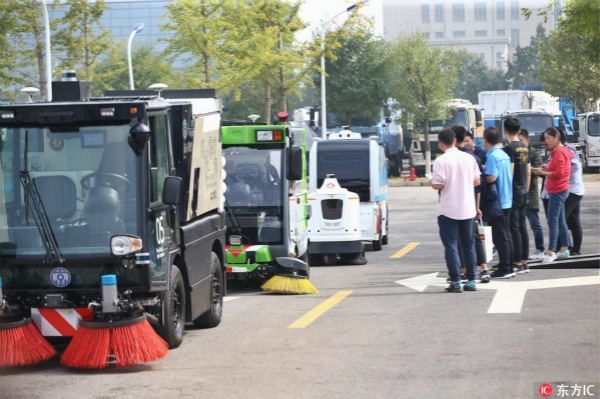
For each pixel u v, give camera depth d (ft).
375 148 81.51
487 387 28.12
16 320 34.40
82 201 33.83
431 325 39.32
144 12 435.12
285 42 137.59
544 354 32.45
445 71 216.54
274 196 57.47
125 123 34.04
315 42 140.15
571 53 235.20
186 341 38.75
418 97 212.64
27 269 33.83
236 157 57.98
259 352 35.29
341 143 82.43
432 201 147.95
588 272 54.95
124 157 33.94
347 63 221.87
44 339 34.14
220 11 134.00
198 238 40.32
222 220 45.60
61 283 33.71
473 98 325.21
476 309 43.09
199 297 40.04
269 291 55.83
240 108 208.85
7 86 133.80
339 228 70.59
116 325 32.48
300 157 56.13
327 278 62.13
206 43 132.87
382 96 222.69
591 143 200.85
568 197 62.69
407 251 80.07
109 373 32.50
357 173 80.84
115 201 33.78
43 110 33.94
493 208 52.65
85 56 139.85
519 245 54.75
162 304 35.76
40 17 130.21
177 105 38.11
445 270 62.08
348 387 28.89
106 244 33.63
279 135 57.57
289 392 28.58
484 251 52.49
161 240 35.12
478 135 219.82
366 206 80.43
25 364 33.76
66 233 33.78
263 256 55.88
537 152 63.05
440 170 48.83
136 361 32.50
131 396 28.94
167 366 33.42
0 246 33.99
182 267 38.22
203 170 41.78
